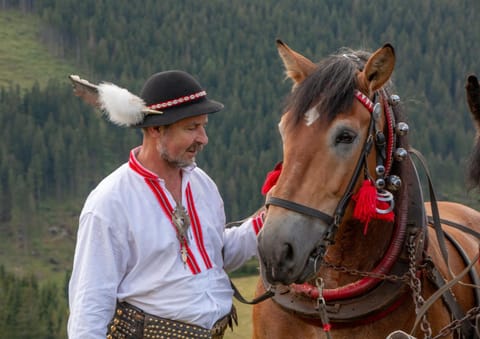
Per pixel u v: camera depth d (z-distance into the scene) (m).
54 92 101.50
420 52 97.94
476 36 104.12
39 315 54.88
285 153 3.65
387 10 109.81
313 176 3.57
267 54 114.19
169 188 3.67
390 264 4.05
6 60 117.62
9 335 53.47
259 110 95.62
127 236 3.53
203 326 3.60
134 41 122.12
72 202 90.94
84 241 3.50
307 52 104.75
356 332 4.09
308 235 3.53
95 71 117.62
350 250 4.04
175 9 127.25
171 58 117.38
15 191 88.00
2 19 129.00
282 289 4.20
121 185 3.58
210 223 3.78
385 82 3.76
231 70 109.81
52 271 78.88
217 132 91.56
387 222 4.05
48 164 92.31
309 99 3.66
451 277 4.22
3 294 55.16
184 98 3.57
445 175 72.12
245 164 83.81
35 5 134.50
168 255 3.56
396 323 4.07
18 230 85.75
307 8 120.38
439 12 106.94
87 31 124.50
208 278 3.67
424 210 4.20
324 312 3.98
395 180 3.94
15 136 94.56
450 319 4.30
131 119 3.55
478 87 3.96
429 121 80.31
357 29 110.12
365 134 3.72
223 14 125.12
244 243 4.09
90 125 97.94
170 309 3.53
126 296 3.54
